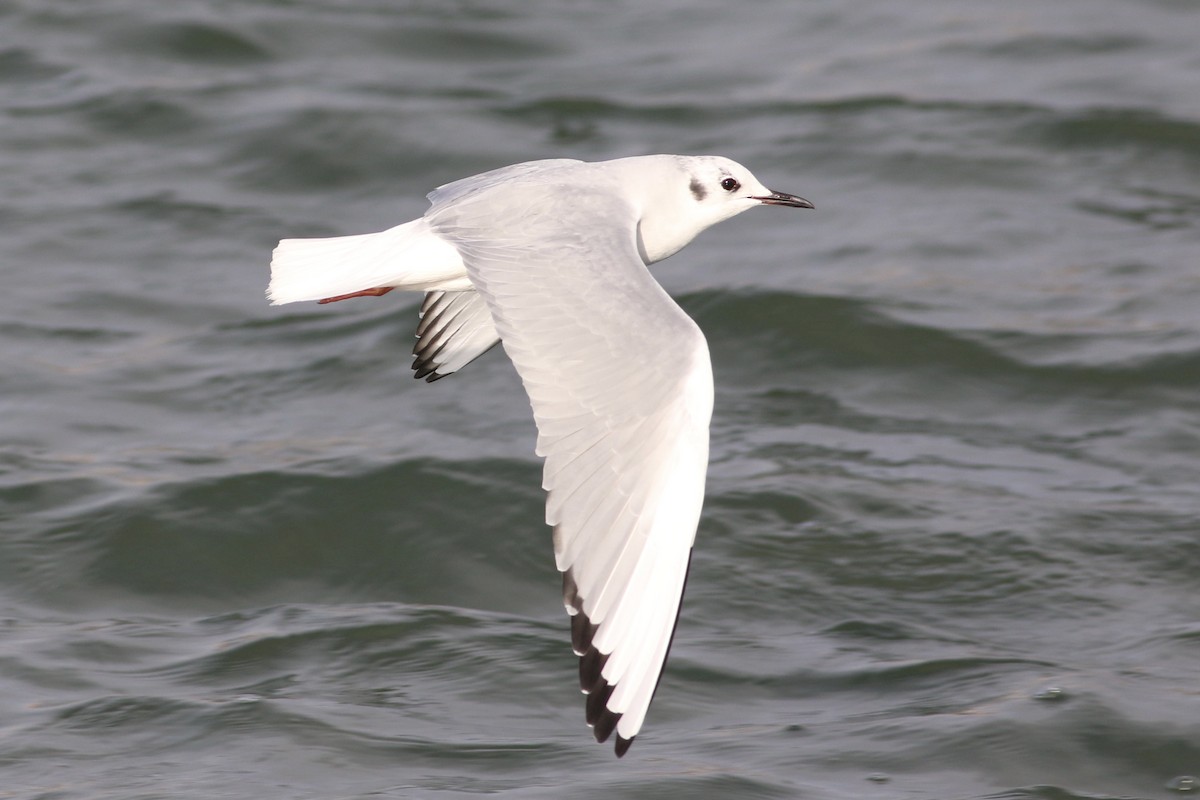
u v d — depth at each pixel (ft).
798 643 39.27
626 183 31.58
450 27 82.43
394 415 51.29
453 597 42.68
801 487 46.01
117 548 43.50
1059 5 86.94
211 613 41.55
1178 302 57.93
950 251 62.23
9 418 50.14
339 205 66.95
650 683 23.36
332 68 78.13
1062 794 32.50
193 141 70.69
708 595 41.27
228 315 57.88
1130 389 52.42
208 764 33.30
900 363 54.29
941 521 44.57
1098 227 64.59
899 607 41.09
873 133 72.18
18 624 40.01
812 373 54.19
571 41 82.43
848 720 35.27
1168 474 47.67
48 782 32.76
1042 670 37.19
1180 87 76.69
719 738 34.60
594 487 23.91
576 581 23.52
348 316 57.47
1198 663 37.78
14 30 79.46
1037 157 70.49
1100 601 41.09
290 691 36.50
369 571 43.62
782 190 68.13
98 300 58.49
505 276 26.32
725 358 55.21
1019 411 51.70
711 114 74.49
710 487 46.09
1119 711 35.09
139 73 76.38
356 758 33.60
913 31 83.71
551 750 34.06
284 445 48.93
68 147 69.97
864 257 61.87
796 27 84.53
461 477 46.60
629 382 24.30
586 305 25.35
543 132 72.54
